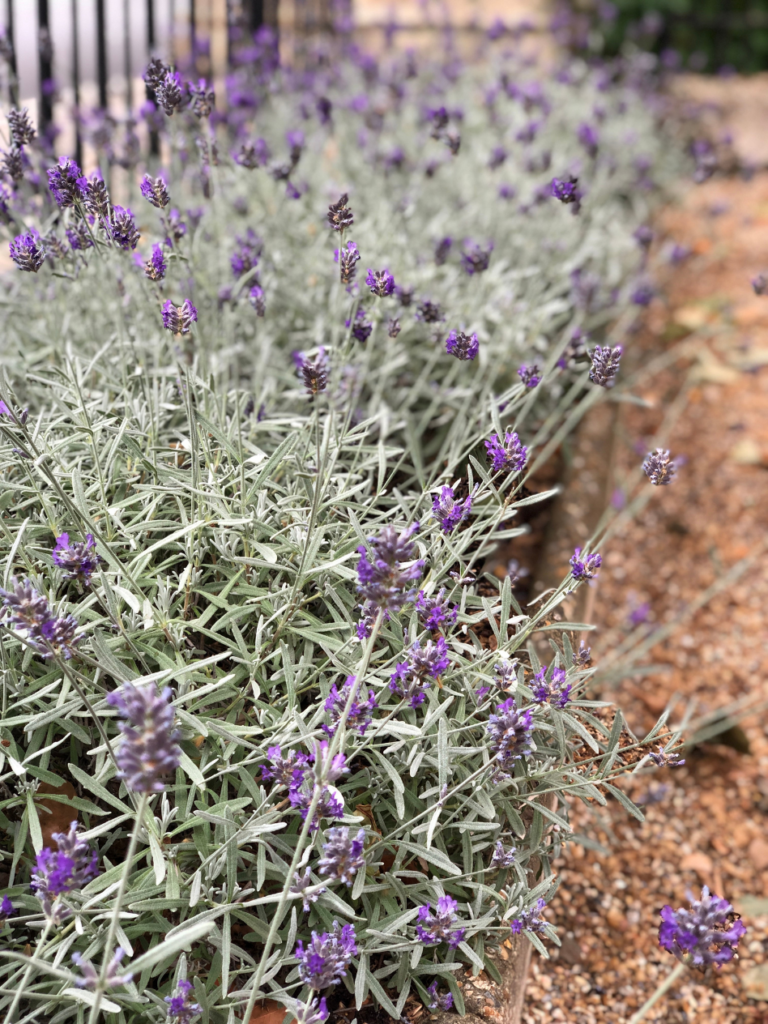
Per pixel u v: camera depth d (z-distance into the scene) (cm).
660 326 127
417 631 47
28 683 43
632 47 209
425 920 38
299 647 47
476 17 178
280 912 34
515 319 80
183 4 180
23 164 65
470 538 47
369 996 42
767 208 159
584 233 105
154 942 39
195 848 39
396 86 110
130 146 79
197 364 62
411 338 78
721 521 98
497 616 57
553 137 126
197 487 47
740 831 66
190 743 43
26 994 35
